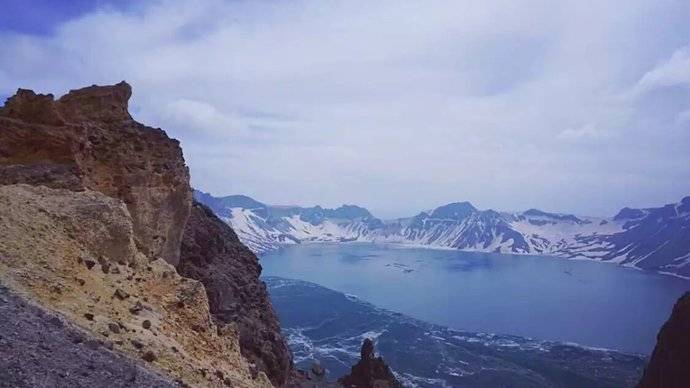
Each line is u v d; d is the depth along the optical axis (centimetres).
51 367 1245
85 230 2372
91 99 4412
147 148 4331
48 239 2127
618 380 13262
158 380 1501
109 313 1925
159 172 4238
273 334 5772
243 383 2248
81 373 1293
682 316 9275
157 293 2452
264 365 5175
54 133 3459
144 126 4606
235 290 6012
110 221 2514
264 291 6788
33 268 1870
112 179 3778
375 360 8406
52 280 1872
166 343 1962
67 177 3180
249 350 5247
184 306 2486
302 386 6856
